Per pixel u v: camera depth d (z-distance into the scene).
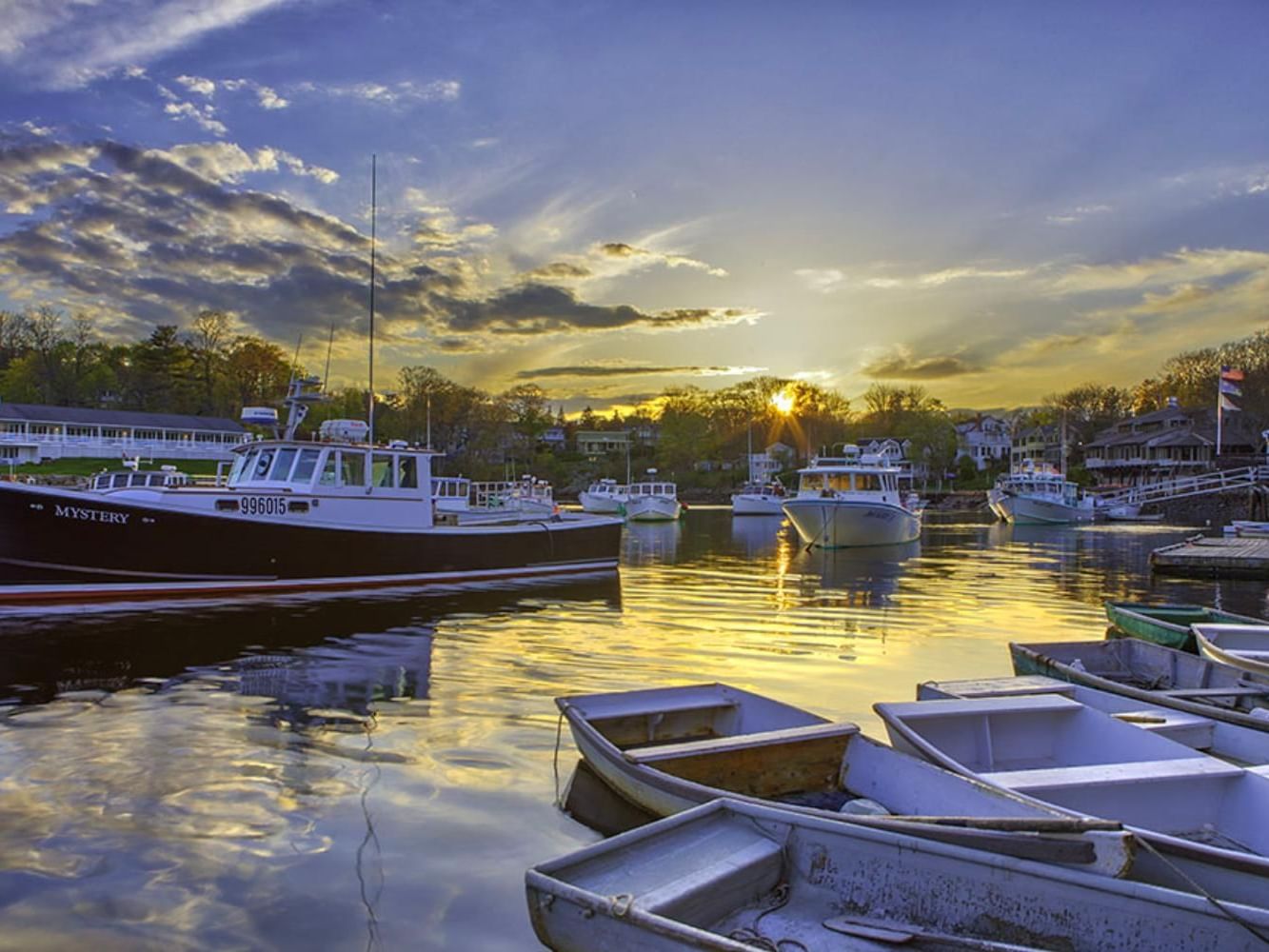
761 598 19.08
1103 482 92.81
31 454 75.12
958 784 5.55
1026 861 4.21
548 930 4.16
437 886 5.27
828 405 131.50
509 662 11.60
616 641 13.34
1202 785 5.78
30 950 4.51
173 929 4.75
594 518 24.66
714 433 127.25
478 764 7.38
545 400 124.81
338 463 18.78
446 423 101.00
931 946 4.23
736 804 5.13
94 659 11.37
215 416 97.19
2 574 14.94
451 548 20.28
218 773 7.09
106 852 5.65
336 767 7.26
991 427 133.62
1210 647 10.80
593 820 6.24
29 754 7.50
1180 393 112.50
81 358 98.81
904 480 93.56
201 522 16.27
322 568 17.95
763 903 4.67
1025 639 13.98
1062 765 7.30
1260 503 54.69
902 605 18.14
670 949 3.73
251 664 11.22
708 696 8.23
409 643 12.86
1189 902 3.87
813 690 10.25
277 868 5.46
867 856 4.62
